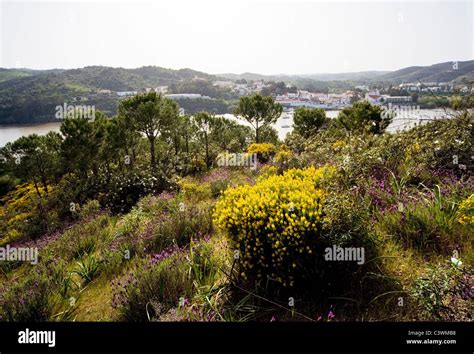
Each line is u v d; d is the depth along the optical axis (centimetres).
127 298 303
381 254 292
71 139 1598
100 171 1808
